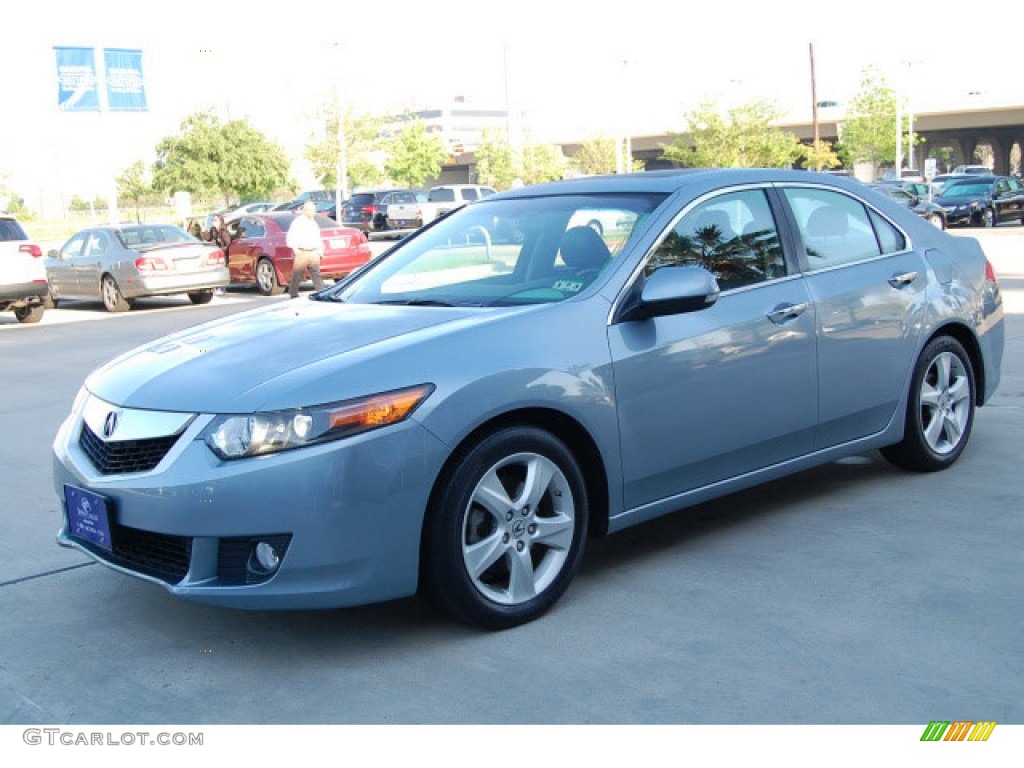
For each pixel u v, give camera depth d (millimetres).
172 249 18469
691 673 3699
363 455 3705
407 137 69062
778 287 4992
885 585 4402
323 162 47594
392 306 4715
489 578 4191
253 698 3668
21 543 5426
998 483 5703
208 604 3736
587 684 3654
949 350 5840
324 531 3682
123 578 4883
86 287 19031
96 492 3977
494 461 3992
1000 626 3982
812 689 3557
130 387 4160
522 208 5227
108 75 31375
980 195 34531
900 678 3607
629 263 4543
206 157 46875
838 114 88875
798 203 5289
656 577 4598
